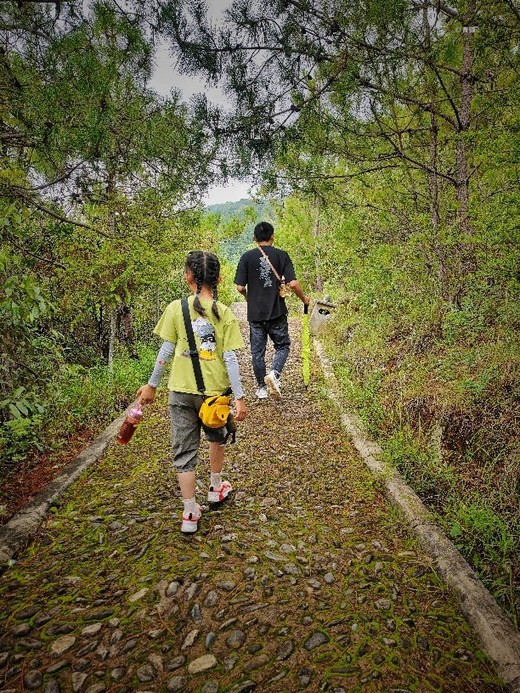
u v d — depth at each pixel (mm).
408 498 3324
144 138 4246
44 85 3596
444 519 3102
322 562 2748
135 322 9023
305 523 3174
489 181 5133
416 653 2104
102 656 2102
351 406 5246
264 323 5637
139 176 5586
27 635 2229
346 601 2426
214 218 11047
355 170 6043
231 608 2377
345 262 7711
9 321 3896
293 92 4094
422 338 5520
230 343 2955
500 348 4195
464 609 2359
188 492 2980
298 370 7367
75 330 7508
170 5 3361
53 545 2963
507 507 3113
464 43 4762
